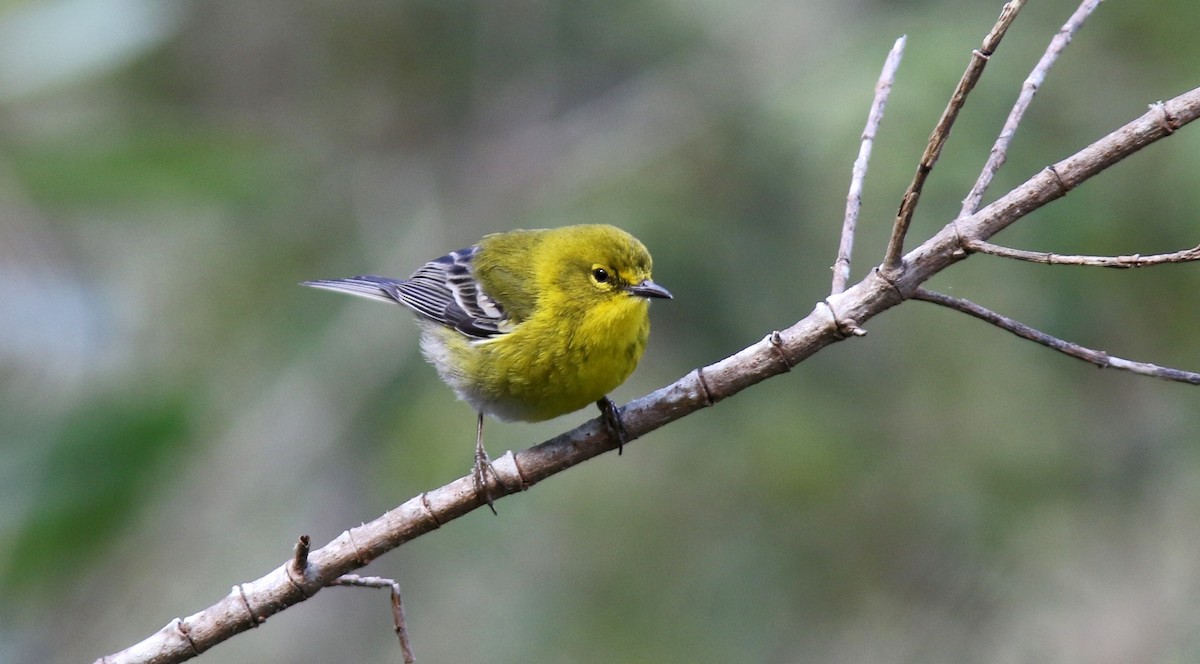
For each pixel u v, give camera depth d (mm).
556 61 15977
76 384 9164
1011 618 12594
